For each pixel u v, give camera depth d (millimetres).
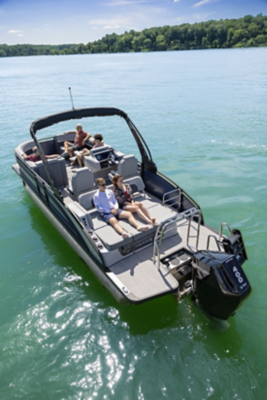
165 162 10203
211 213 7129
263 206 7359
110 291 4641
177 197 5949
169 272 4551
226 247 4266
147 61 67625
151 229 4949
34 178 6816
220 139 12320
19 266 5750
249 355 3938
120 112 6695
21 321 4547
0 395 3596
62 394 3584
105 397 3533
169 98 21797
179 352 3998
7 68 70688
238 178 8859
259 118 15258
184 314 4500
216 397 3486
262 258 5641
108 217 5145
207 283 4059
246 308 4629
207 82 29297
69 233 5793
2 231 6914
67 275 5457
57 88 30062
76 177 5984
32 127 5812
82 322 4480
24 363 3949
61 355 4031
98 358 3975
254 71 37625
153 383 3654
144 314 4551
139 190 6320
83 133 8758
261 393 3514
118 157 7254
